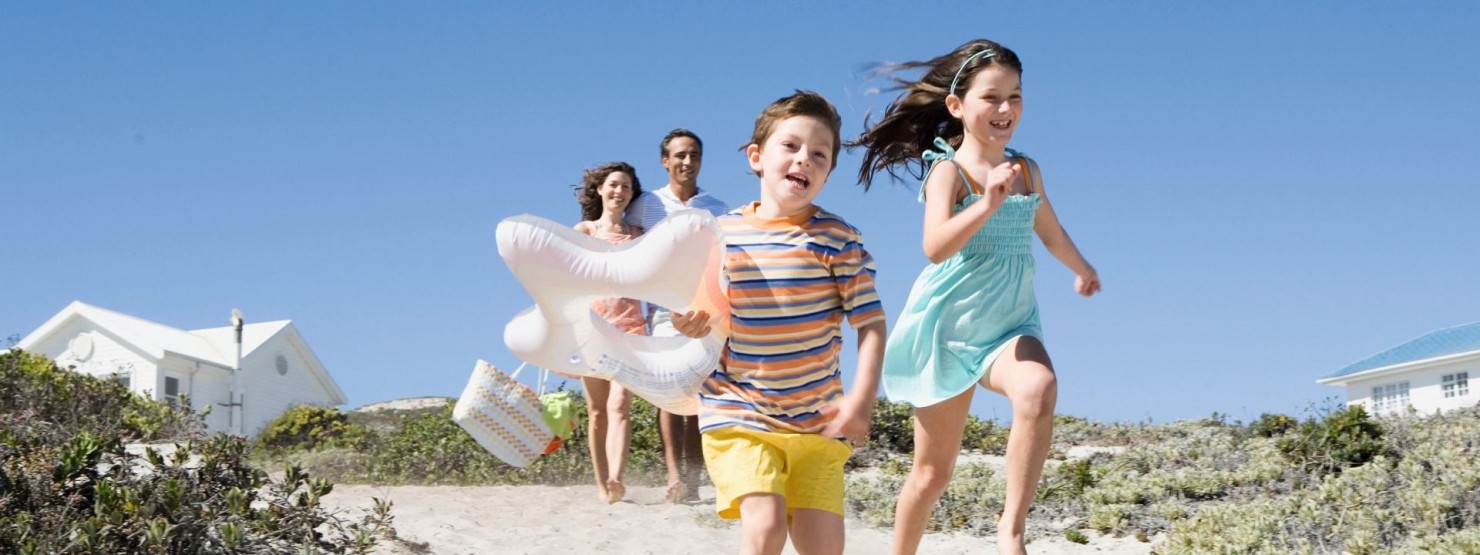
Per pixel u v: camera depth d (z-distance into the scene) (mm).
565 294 4852
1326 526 7652
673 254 4676
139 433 11977
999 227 5219
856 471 11156
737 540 7449
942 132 5680
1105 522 8375
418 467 11719
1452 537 6953
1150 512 8625
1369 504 8055
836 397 4707
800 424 4590
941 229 4945
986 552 7637
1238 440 11523
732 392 4652
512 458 8109
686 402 4875
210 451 6359
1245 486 9406
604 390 8836
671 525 7871
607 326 4977
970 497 8938
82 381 12555
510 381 8109
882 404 12328
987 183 4777
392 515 7766
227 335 37281
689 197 8594
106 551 5512
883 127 5672
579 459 11070
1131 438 13305
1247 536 7449
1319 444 9688
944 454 5359
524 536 7457
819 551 4609
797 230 4699
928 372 5309
